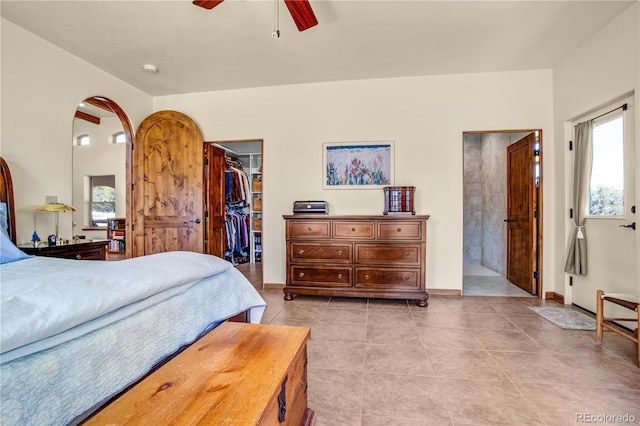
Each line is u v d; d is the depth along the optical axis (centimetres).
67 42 289
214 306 169
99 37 281
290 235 345
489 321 277
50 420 85
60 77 299
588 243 299
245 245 570
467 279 455
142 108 408
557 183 341
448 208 363
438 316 290
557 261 342
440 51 308
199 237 398
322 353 215
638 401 159
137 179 401
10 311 83
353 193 381
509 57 321
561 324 267
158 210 404
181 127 399
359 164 379
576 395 165
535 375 185
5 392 75
